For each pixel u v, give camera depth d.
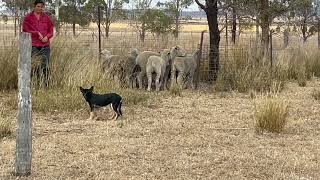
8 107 10.45
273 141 8.27
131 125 9.26
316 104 11.72
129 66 13.70
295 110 10.94
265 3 18.22
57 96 10.91
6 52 12.40
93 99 9.62
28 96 6.11
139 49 16.98
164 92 13.24
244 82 13.66
